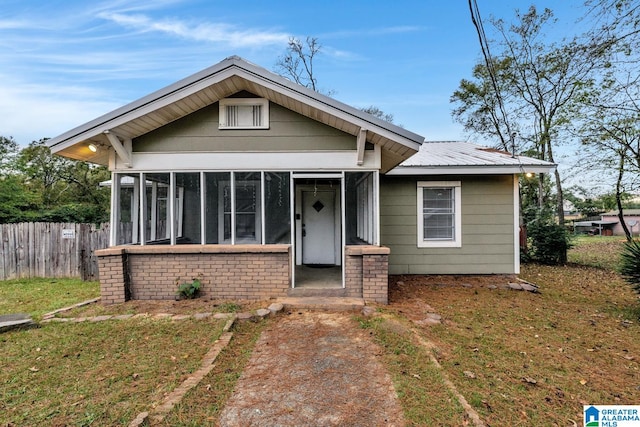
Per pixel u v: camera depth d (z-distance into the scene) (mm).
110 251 5684
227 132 6016
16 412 2666
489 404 2812
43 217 11992
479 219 8375
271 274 5883
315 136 6023
